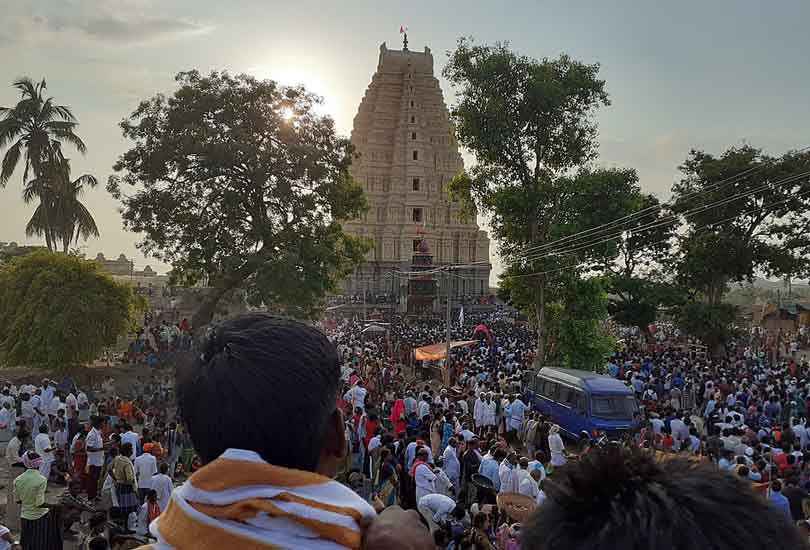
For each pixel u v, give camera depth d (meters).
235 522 1.81
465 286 112.50
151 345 46.66
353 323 74.06
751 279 51.94
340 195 40.59
